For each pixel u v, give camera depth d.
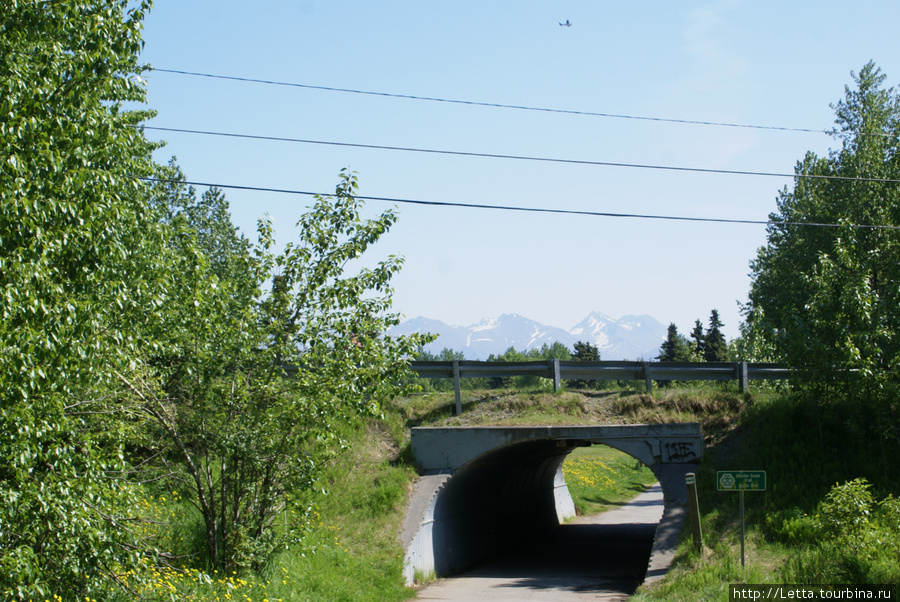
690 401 19.34
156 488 15.75
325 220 13.77
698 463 17.80
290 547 13.40
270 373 13.38
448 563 20.00
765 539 14.47
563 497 36.44
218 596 11.22
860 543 12.20
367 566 15.79
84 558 8.79
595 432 18.47
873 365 15.91
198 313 12.30
